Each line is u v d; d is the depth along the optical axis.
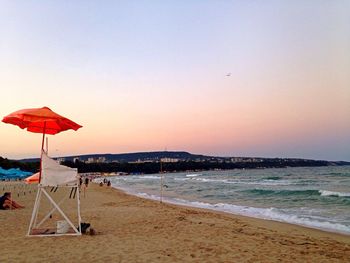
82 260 6.77
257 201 28.48
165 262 6.67
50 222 12.29
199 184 59.22
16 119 9.79
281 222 15.87
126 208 19.12
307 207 23.02
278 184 52.41
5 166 77.81
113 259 6.85
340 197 29.22
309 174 89.25
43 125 10.60
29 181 12.88
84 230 9.73
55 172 9.62
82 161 173.12
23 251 7.49
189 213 17.27
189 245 8.30
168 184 63.19
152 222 12.62
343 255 7.94
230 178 83.56
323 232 13.02
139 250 7.66
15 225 11.21
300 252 7.95
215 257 7.12
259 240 9.31
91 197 30.25
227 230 10.88
